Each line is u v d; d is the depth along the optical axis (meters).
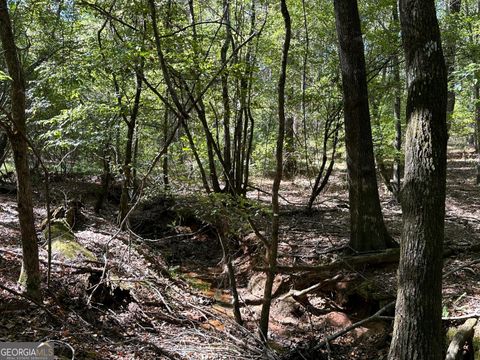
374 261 7.21
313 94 11.35
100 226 9.52
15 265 6.21
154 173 10.33
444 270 6.92
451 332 5.12
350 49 7.38
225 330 6.27
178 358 5.19
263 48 11.45
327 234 9.38
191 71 6.00
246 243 9.26
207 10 11.59
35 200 11.06
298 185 15.74
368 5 10.87
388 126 13.70
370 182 7.52
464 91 14.95
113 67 6.87
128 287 6.66
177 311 6.68
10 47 4.70
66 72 7.21
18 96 4.79
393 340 4.41
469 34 10.32
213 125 10.78
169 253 9.74
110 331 5.58
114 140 9.11
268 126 14.62
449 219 10.34
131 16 7.30
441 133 4.23
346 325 6.53
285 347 6.09
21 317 4.99
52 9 10.03
